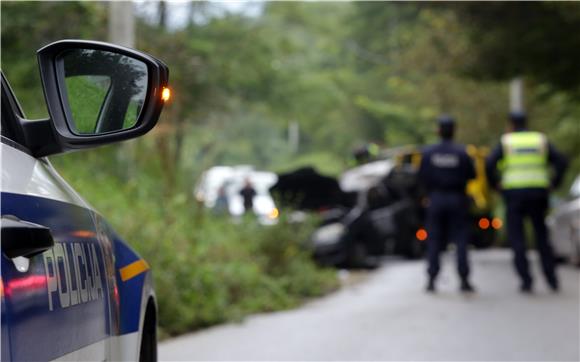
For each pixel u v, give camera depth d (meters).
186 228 17.25
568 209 24.36
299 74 44.16
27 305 3.39
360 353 11.56
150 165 20.00
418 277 22.33
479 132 46.94
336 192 26.17
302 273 19.48
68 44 4.40
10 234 3.23
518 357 11.16
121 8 18.86
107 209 14.97
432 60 42.88
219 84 33.09
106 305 4.71
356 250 25.95
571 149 48.12
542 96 32.53
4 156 3.89
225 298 15.24
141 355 6.02
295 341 12.62
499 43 28.72
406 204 28.81
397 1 32.88
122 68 4.39
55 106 4.38
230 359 11.29
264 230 19.89
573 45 27.92
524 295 17.28
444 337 12.62
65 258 4.03
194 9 36.53
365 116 67.06
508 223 17.62
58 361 3.77
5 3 20.42
